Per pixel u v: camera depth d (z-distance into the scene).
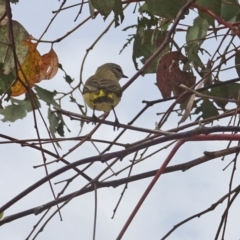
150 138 4.16
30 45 4.53
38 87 4.52
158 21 4.97
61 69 4.67
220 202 4.00
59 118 4.68
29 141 4.11
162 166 3.60
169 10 4.50
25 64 4.56
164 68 4.85
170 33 4.02
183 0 4.46
